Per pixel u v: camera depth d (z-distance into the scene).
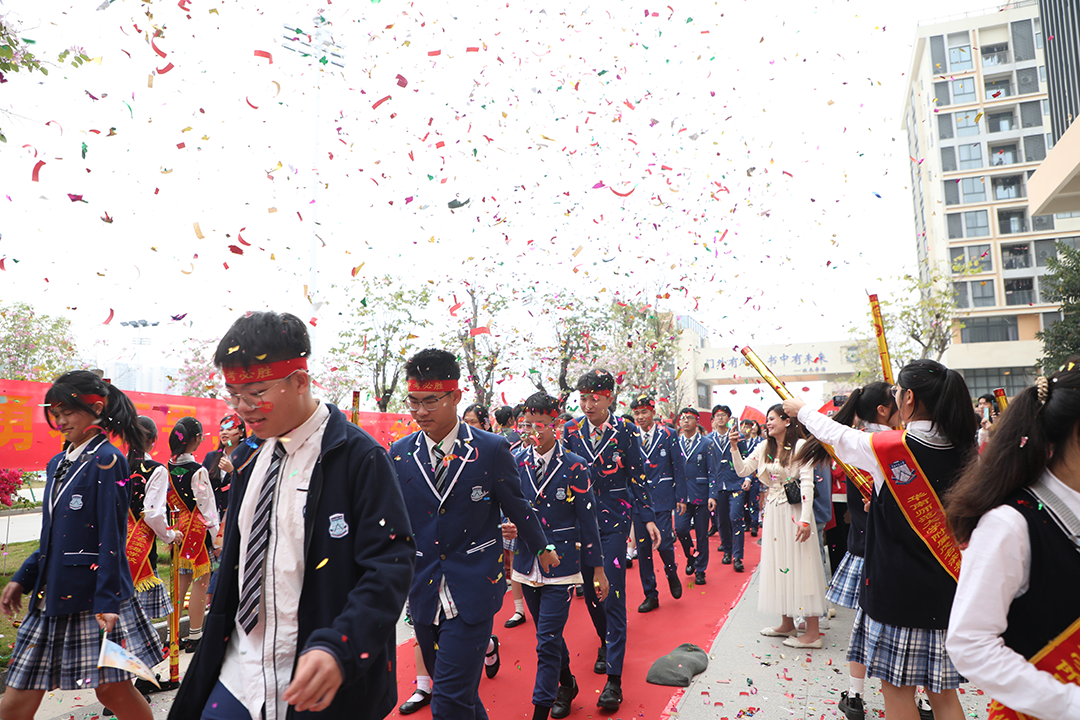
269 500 1.66
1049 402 1.32
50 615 2.64
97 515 2.74
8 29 4.20
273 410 1.64
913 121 41.09
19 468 5.46
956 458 2.44
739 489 7.62
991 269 35.72
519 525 2.90
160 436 6.66
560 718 3.47
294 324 1.71
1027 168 35.34
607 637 3.79
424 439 2.94
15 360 11.27
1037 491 1.32
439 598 2.71
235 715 1.57
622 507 4.15
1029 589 1.29
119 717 2.79
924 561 2.47
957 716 2.46
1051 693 1.19
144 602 3.71
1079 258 22.00
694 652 4.31
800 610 4.52
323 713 1.54
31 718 2.67
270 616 1.61
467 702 2.59
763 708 3.54
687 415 8.18
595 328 14.43
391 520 1.63
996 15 35.75
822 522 4.71
